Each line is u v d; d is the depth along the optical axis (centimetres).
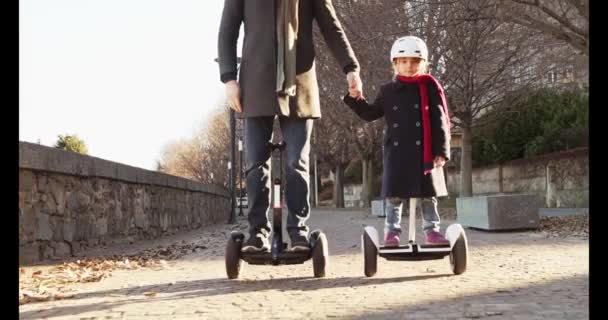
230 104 484
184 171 8206
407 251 492
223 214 2734
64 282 537
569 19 1297
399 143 496
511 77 1956
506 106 2128
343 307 366
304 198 484
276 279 509
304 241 476
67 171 793
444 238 505
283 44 462
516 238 920
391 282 473
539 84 2286
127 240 1107
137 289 479
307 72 479
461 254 493
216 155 6938
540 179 2614
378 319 327
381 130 2461
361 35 1608
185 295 435
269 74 469
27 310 385
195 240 1184
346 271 556
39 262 702
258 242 477
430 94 501
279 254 472
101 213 966
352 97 500
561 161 2408
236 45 494
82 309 385
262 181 483
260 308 370
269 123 486
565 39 1194
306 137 482
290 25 464
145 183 1227
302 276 525
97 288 494
